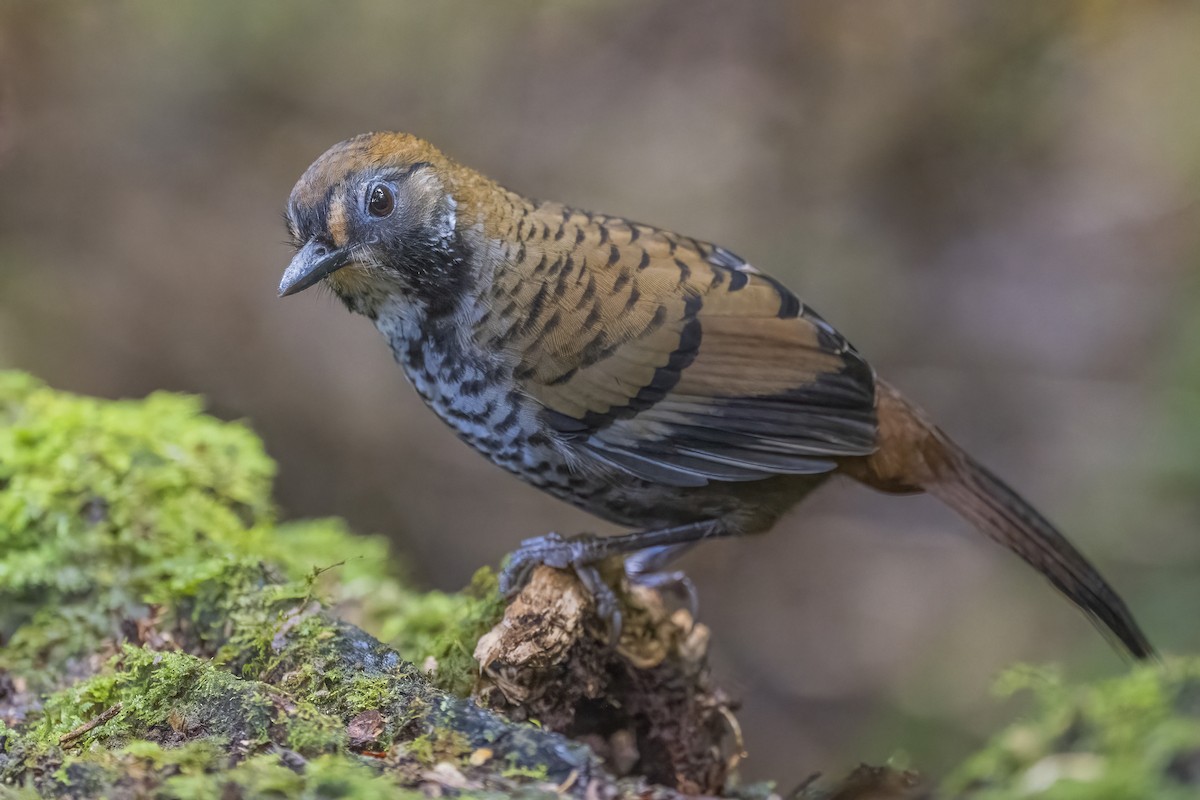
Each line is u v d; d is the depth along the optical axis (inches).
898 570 549.3
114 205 587.8
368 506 555.8
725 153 616.1
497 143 614.2
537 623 224.7
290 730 177.5
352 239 251.1
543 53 619.2
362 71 609.3
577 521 550.0
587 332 247.4
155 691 188.9
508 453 261.0
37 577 241.9
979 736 471.5
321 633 207.6
